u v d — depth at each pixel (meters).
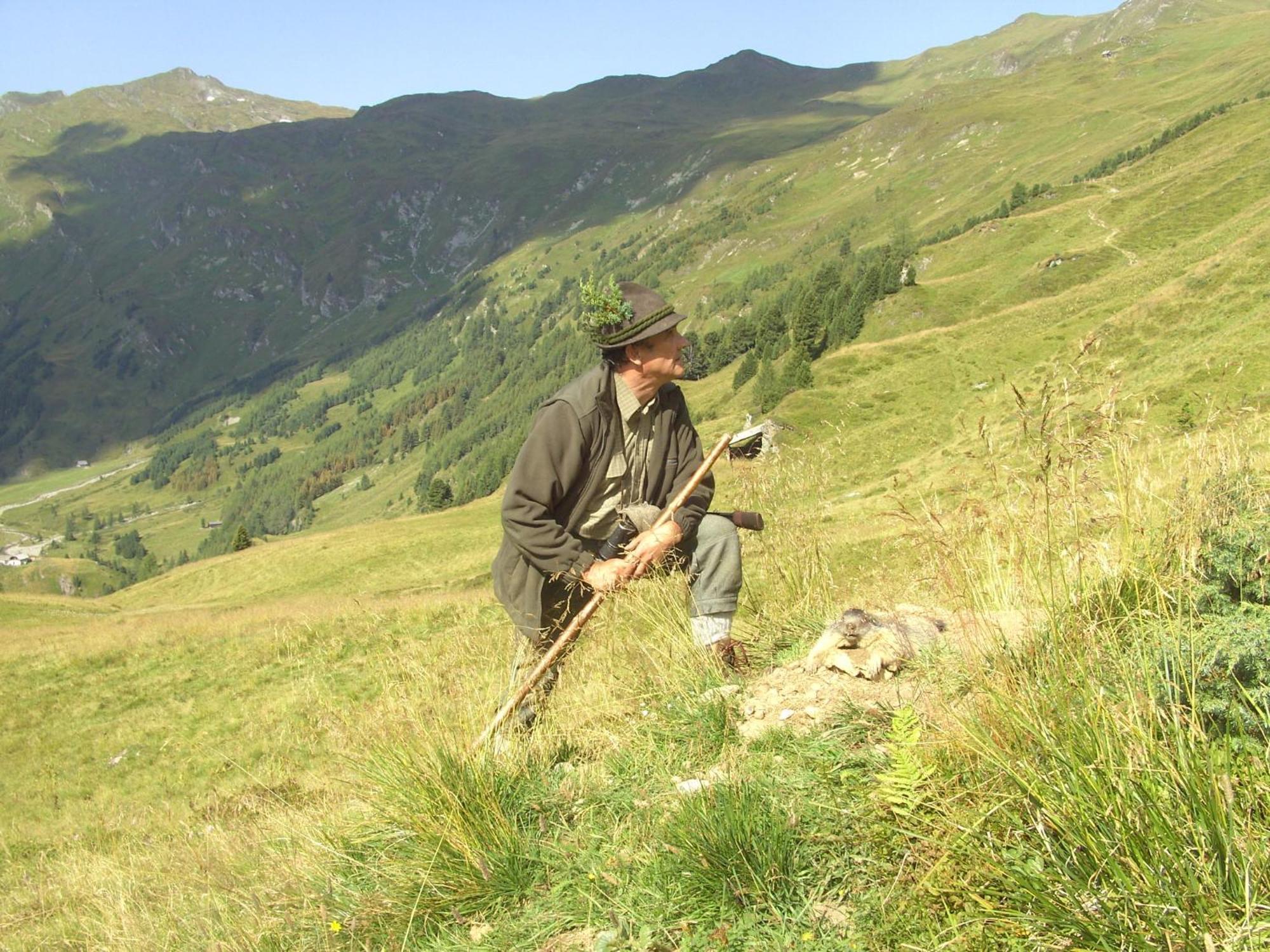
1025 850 2.37
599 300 3.84
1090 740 2.44
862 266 183.00
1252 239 68.06
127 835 12.62
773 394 102.38
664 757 3.67
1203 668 2.48
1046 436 3.38
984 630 3.34
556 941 2.84
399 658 4.92
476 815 3.35
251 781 11.45
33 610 62.81
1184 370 27.09
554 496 4.05
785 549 5.33
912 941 2.34
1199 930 1.94
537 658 4.23
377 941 3.14
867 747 3.23
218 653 29.20
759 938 2.54
